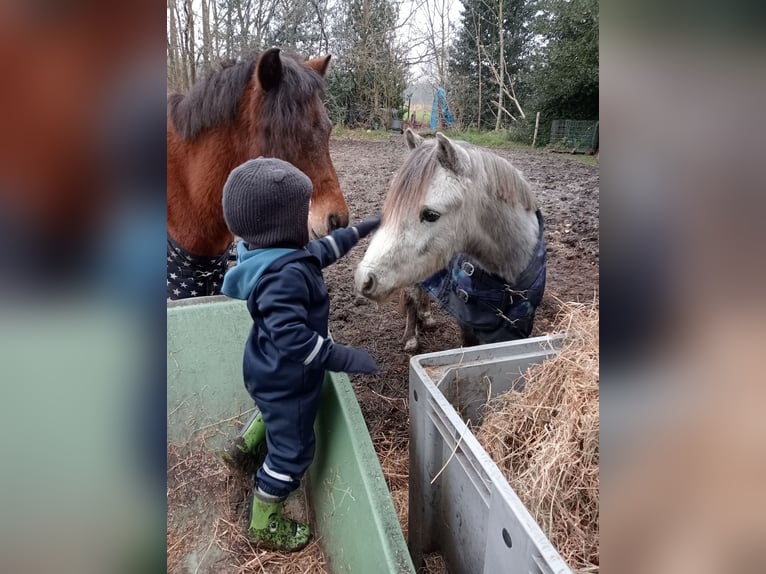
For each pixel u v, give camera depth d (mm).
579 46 8539
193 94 1854
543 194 5406
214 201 1920
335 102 10922
